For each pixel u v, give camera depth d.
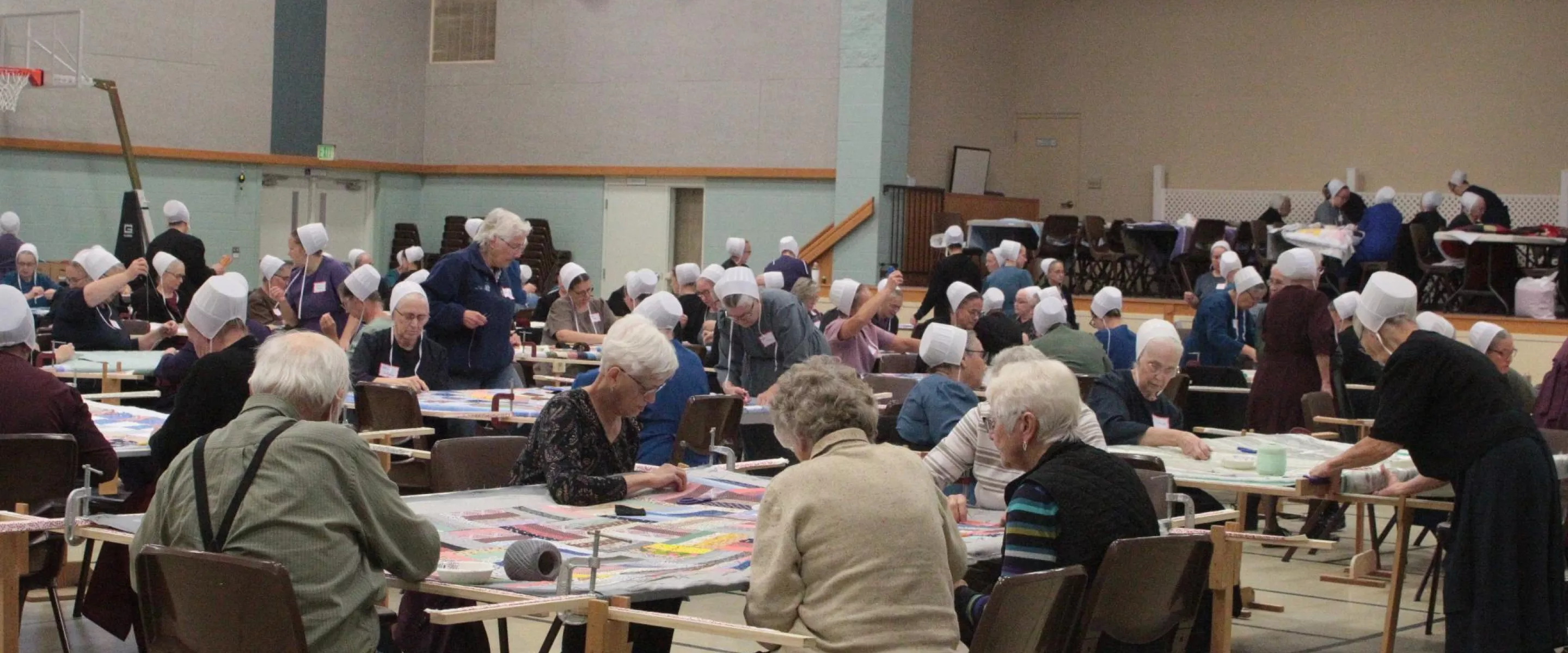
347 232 20.27
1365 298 5.49
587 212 20.02
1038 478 3.65
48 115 17.11
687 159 19.33
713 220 19.23
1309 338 8.71
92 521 3.65
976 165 20.39
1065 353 8.62
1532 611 4.88
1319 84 20.05
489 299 8.05
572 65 20.02
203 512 3.11
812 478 3.32
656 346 4.36
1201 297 15.59
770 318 7.79
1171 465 5.59
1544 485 4.91
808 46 18.58
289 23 19.22
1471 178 19.16
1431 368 4.98
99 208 17.62
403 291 7.65
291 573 3.06
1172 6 20.91
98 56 17.44
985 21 20.86
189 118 18.30
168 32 18.06
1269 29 20.33
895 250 18.38
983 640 3.12
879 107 18.05
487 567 3.32
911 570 3.24
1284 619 6.44
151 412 6.23
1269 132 20.34
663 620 2.98
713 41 19.14
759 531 3.33
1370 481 5.34
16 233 15.62
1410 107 19.50
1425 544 8.45
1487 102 19.05
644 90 19.58
